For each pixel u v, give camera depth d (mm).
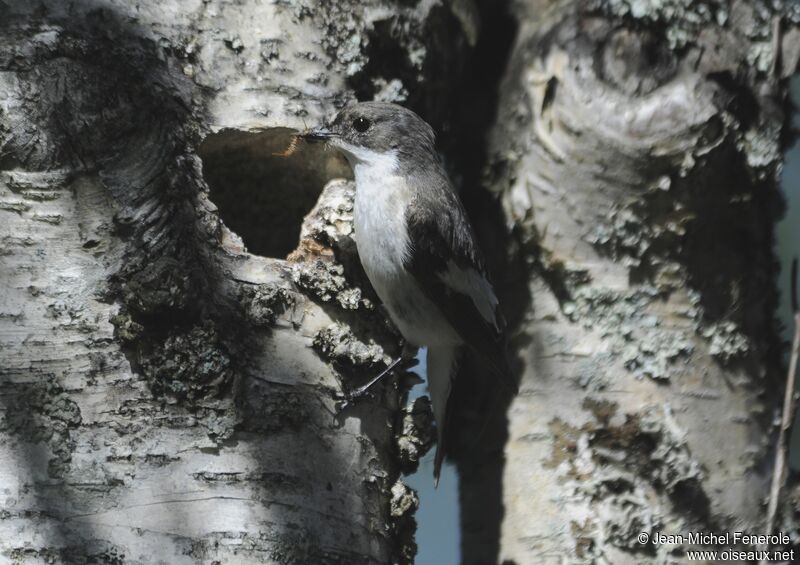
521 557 9500
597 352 9625
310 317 8289
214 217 8102
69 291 7500
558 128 9633
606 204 9523
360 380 8359
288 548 7469
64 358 7383
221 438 7520
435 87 10203
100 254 7598
